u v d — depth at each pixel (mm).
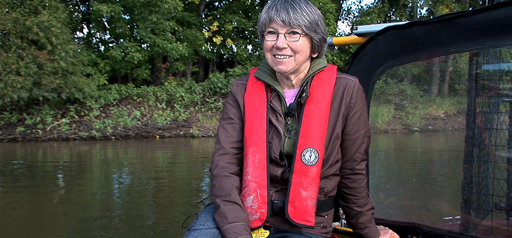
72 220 4367
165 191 5434
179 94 13945
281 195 1798
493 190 1743
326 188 1783
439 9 13516
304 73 1841
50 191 5457
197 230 1747
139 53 14484
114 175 6324
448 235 1862
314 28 1779
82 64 13430
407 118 1901
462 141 1795
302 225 1706
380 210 2057
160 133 11898
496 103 1694
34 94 11750
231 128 1865
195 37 15602
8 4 11898
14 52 11688
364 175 1818
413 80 1854
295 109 1778
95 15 13922
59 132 11266
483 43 1662
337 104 1762
